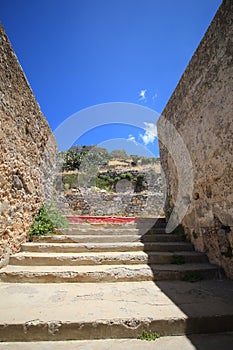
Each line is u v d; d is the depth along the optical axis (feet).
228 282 8.82
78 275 8.70
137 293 7.65
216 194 9.90
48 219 13.48
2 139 9.24
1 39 9.52
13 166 10.26
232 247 8.93
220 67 9.43
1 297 7.12
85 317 5.92
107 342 5.57
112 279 8.82
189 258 10.47
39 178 14.35
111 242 12.35
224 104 9.17
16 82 10.87
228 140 8.93
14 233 10.21
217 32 9.64
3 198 9.20
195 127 11.83
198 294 7.59
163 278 9.04
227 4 8.90
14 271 8.61
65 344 5.48
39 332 5.58
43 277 8.56
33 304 6.67
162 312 6.26
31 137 12.90
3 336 5.52
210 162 10.34
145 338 5.69
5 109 9.62
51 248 10.83
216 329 6.01
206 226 10.73
